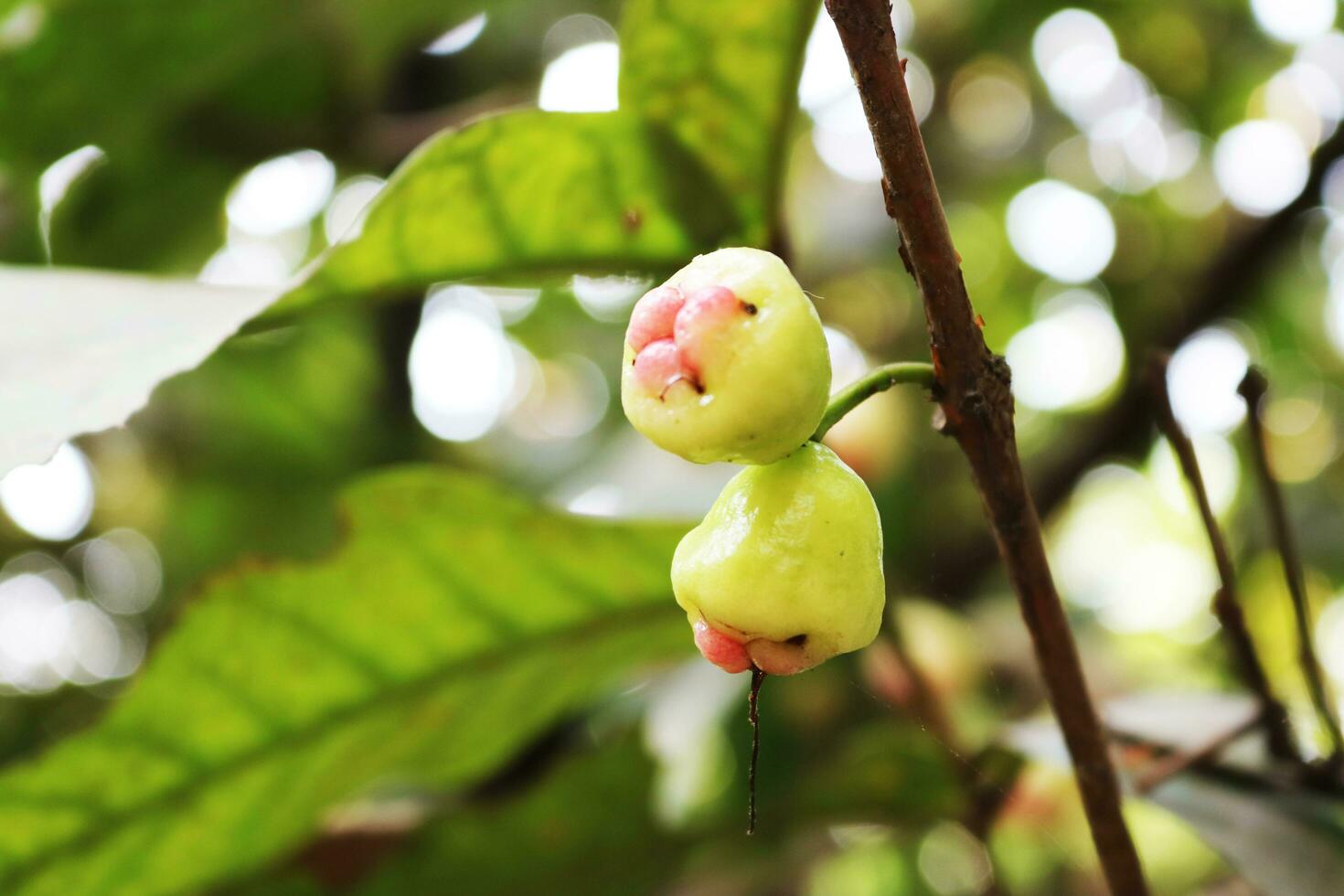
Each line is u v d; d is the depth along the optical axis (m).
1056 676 0.59
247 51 0.95
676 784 0.84
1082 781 0.60
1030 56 1.44
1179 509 1.38
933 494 1.11
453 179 0.61
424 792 0.85
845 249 1.22
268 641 0.67
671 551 0.68
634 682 0.87
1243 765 0.67
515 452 1.27
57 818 0.68
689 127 0.62
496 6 1.04
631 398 0.56
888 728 0.77
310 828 0.72
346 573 0.67
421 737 0.71
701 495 0.78
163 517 1.27
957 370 0.56
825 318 1.24
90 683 1.32
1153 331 1.20
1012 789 0.77
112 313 0.61
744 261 0.56
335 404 1.19
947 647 0.84
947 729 0.77
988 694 0.85
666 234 0.64
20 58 0.88
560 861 0.82
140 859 0.70
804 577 0.56
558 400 1.48
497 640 0.69
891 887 1.30
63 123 0.95
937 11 1.40
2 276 0.64
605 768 0.78
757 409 0.55
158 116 0.98
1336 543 1.32
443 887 0.81
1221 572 0.64
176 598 1.25
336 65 1.00
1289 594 0.64
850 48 0.55
